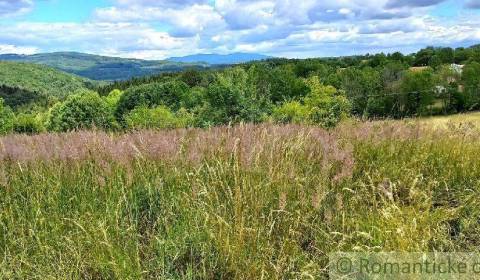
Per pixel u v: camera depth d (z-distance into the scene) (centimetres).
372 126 764
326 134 701
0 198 442
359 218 402
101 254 340
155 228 409
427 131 699
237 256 338
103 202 423
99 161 504
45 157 539
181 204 417
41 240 374
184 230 373
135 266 334
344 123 823
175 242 362
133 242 368
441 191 509
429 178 523
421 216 392
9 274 330
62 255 347
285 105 1898
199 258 361
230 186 438
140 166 472
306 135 635
